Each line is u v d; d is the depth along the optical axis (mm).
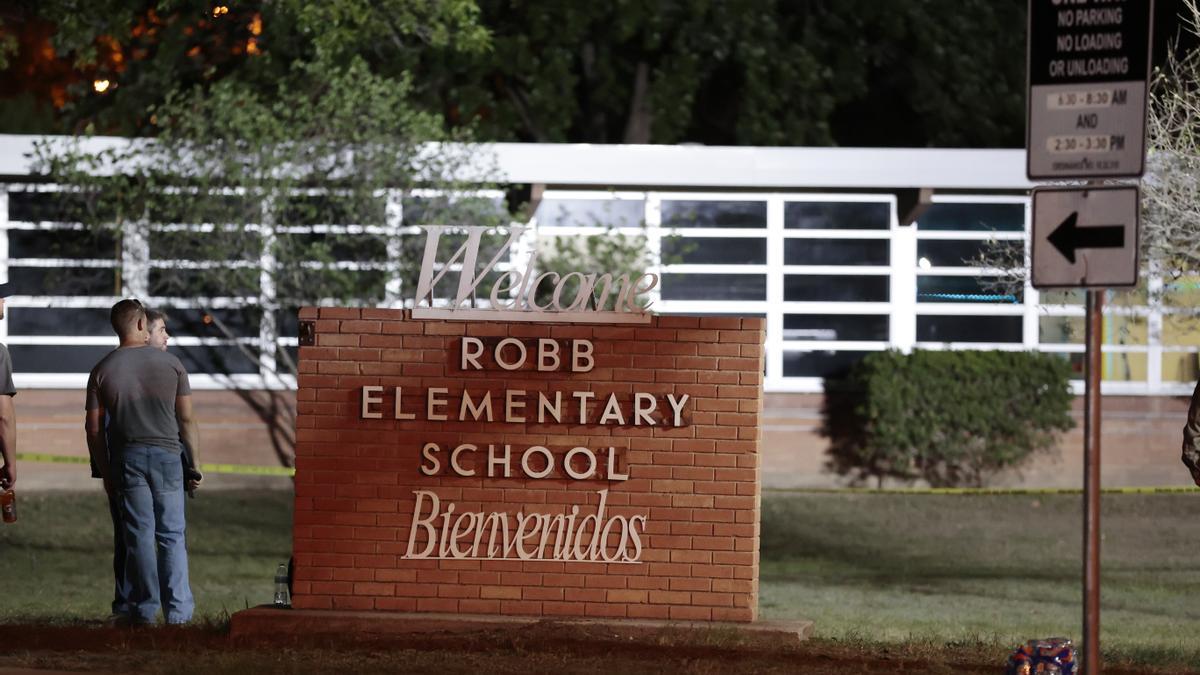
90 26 65375
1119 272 18156
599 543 26938
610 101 80250
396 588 27188
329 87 59250
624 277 27062
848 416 59219
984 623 35531
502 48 74812
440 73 74375
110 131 69062
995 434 57781
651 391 26891
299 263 53906
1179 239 43000
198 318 57344
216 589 39688
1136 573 45438
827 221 60188
